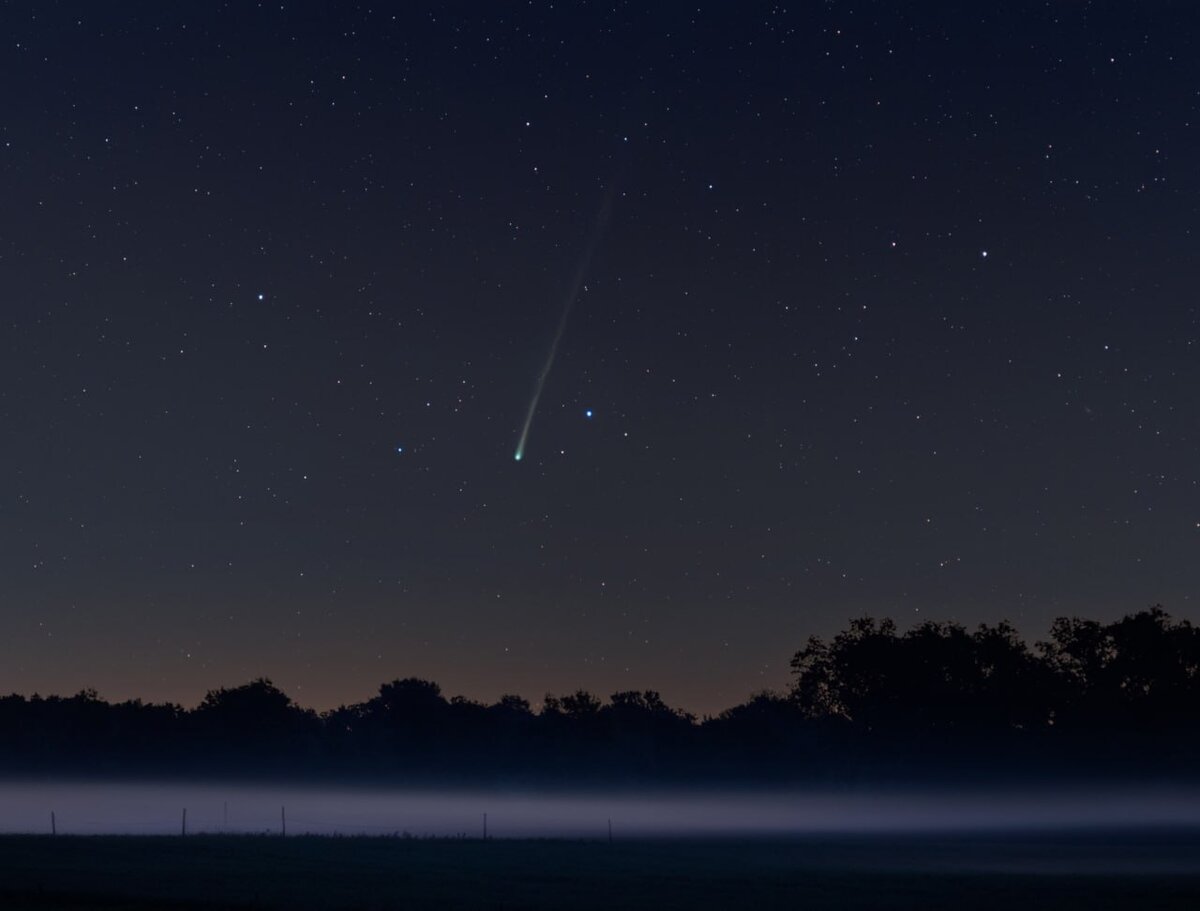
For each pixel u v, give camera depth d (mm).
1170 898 50594
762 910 46188
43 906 44031
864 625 128625
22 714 175500
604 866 61625
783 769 149125
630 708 168000
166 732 173375
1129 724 119500
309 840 72000
